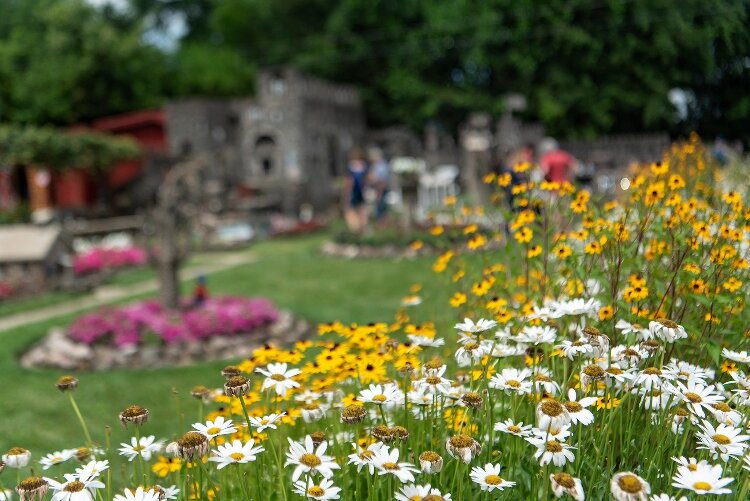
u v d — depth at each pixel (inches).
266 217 935.7
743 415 85.2
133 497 75.5
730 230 107.1
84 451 94.7
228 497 94.5
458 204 195.2
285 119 1062.4
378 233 520.4
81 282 467.8
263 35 1578.5
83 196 1118.4
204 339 269.4
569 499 71.6
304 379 102.7
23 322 350.9
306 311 318.0
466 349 88.6
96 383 226.1
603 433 84.4
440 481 81.6
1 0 1381.6
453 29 1041.5
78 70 1301.7
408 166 671.1
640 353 86.7
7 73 1285.7
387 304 315.6
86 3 1390.3
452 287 177.8
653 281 113.0
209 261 592.4
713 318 106.2
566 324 110.9
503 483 72.6
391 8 1246.9
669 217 114.0
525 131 721.6
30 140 874.1
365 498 94.0
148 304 314.0
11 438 172.2
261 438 88.7
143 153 1066.1
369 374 97.6
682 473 68.3
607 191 145.5
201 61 1576.0
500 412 99.2
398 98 1181.1
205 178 1055.0
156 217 315.6
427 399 90.3
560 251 114.5
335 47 1289.4
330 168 1145.4
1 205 985.5
